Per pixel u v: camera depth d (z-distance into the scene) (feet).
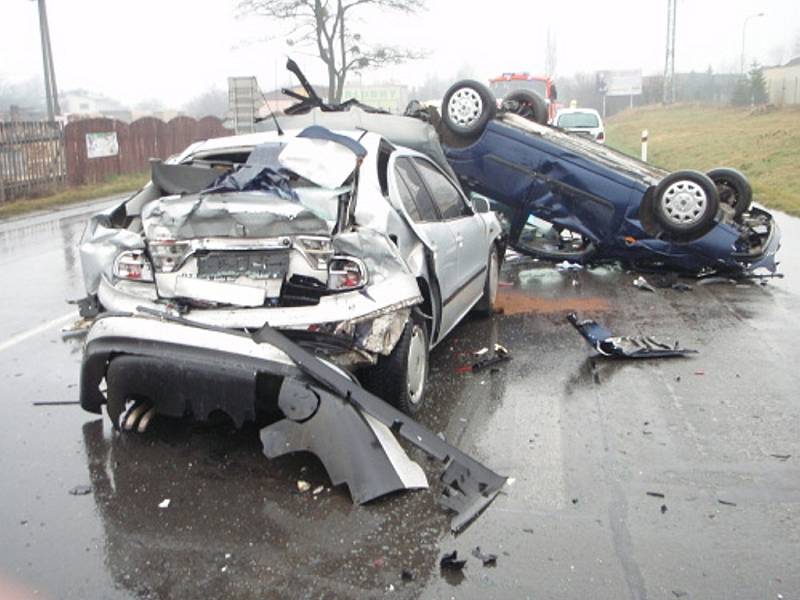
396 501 13.53
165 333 14.60
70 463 15.08
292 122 31.81
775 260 36.76
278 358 14.23
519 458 15.33
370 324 15.35
